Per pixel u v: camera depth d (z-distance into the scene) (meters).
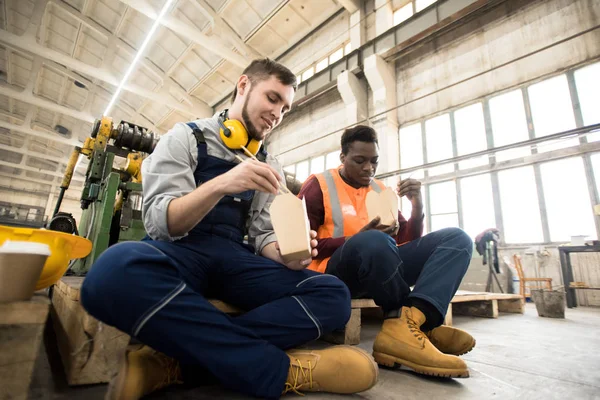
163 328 0.54
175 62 8.65
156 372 0.61
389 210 0.98
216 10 7.28
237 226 0.85
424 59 5.89
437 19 5.16
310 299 0.73
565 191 4.47
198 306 0.57
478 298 2.09
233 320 0.65
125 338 0.70
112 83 8.24
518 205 4.84
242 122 0.87
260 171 0.64
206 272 0.75
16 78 10.51
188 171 0.73
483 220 5.14
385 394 0.69
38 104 9.07
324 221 1.30
